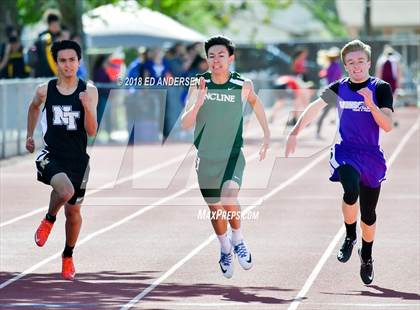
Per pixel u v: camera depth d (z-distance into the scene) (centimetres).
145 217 2891
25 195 3341
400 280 2088
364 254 2050
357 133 2019
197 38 6066
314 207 3077
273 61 8444
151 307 1853
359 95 2008
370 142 2017
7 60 4684
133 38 5806
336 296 1944
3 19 5966
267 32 12000
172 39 5897
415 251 2389
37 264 2266
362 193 2044
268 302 1891
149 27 5869
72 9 6147
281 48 8469
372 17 11919
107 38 5812
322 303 1881
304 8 12394
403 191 3419
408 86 7919
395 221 2816
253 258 2317
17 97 4434
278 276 2133
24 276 2139
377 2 12188
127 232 2655
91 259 2317
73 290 2003
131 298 1930
